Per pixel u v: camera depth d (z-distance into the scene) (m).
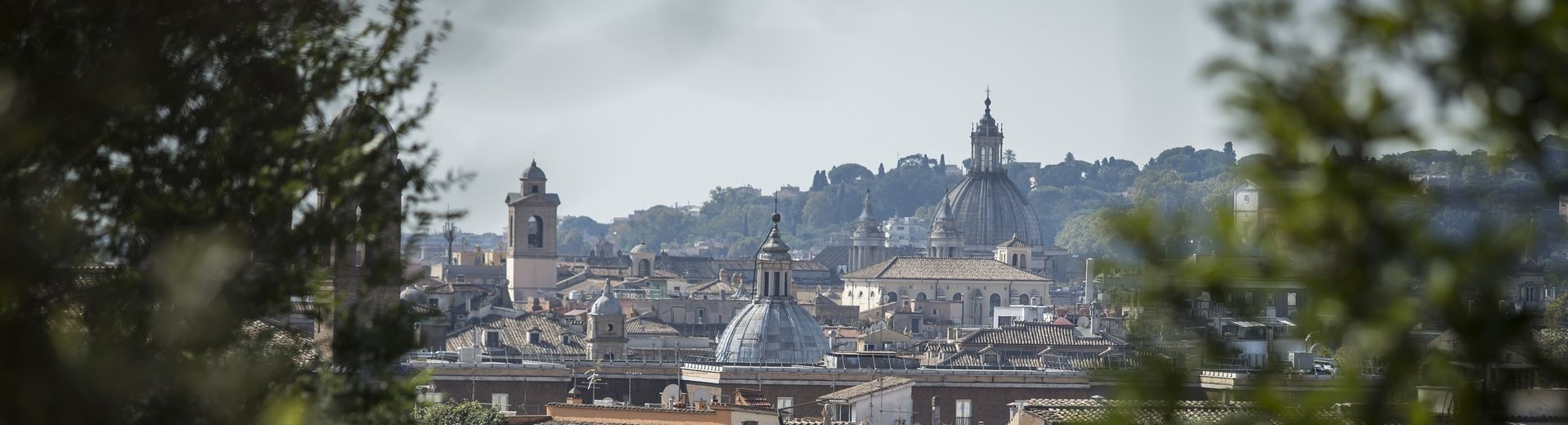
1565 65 19.20
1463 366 20.77
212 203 45.38
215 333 43.19
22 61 41.00
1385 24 19.86
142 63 42.66
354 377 49.31
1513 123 19.62
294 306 49.56
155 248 43.84
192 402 42.78
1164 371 21.80
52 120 41.03
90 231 43.28
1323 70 20.50
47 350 39.59
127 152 44.00
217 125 45.22
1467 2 19.50
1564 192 19.81
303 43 47.00
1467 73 19.67
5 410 38.62
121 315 42.12
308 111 47.75
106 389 40.22
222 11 44.59
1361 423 21.33
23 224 40.38
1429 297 20.53
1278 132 20.66
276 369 45.53
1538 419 45.00
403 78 48.47
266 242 46.47
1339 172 20.56
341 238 47.75
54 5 41.56
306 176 47.38
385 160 49.16
